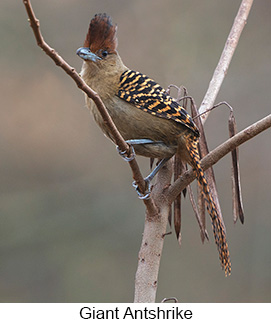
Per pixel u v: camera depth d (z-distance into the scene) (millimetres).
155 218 6387
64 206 14438
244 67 14359
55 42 14742
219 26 14156
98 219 14141
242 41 14484
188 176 6531
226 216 13836
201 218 6805
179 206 6910
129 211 14195
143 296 6188
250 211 13898
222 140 13961
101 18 7238
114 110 7062
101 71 7129
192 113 7113
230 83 14250
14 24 14406
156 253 6297
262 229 13664
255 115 14062
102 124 7148
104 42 7176
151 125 7000
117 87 7086
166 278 13352
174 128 6984
